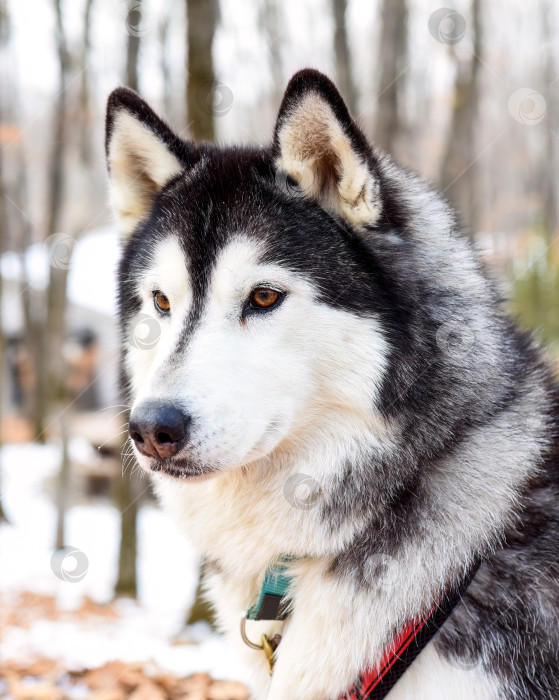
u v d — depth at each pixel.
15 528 8.69
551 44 15.15
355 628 1.97
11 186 13.36
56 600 6.04
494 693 1.91
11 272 15.33
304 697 2.02
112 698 3.31
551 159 16.27
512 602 1.99
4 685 3.58
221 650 4.11
